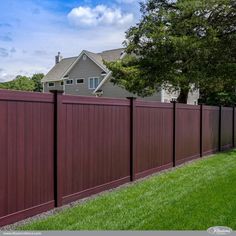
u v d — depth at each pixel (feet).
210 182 25.52
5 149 15.72
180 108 33.81
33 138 17.21
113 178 23.66
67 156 19.39
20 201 16.52
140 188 23.52
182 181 25.90
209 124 41.63
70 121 19.61
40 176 17.66
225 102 104.58
